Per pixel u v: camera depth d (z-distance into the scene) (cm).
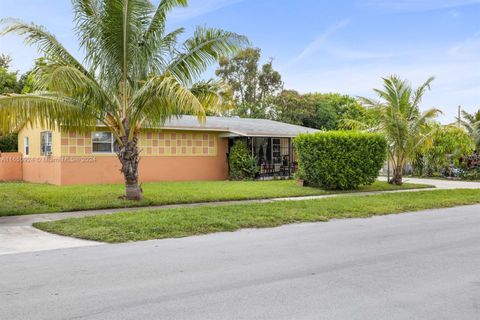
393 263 654
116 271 604
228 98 1434
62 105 1211
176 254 709
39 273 592
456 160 2841
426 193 1717
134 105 1297
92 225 934
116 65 1298
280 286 536
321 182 1828
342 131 1883
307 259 677
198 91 1388
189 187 1794
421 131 2080
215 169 2333
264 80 4666
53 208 1201
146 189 1695
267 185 1928
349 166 1803
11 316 434
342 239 845
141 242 812
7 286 532
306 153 1850
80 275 583
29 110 1162
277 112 4422
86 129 1338
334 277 577
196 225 952
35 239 838
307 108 4450
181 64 1366
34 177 2223
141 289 522
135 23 1286
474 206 1421
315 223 1054
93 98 1216
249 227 982
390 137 2028
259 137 2491
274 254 711
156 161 2128
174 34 1388
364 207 1285
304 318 432
